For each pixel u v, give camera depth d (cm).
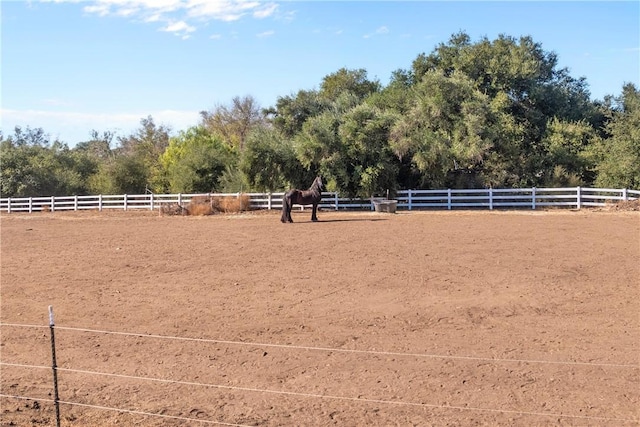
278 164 3638
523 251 1744
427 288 1325
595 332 983
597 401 710
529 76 4419
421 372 819
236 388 780
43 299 1328
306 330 1038
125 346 970
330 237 2188
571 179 3809
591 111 4834
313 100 4403
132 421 688
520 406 700
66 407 732
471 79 4347
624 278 1369
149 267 1697
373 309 1166
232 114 7375
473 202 3450
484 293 1265
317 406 717
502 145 3700
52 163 5775
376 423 664
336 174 3438
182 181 4734
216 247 2044
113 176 5756
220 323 1096
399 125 3459
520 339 955
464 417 674
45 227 3031
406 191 3475
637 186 3400
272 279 1477
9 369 874
